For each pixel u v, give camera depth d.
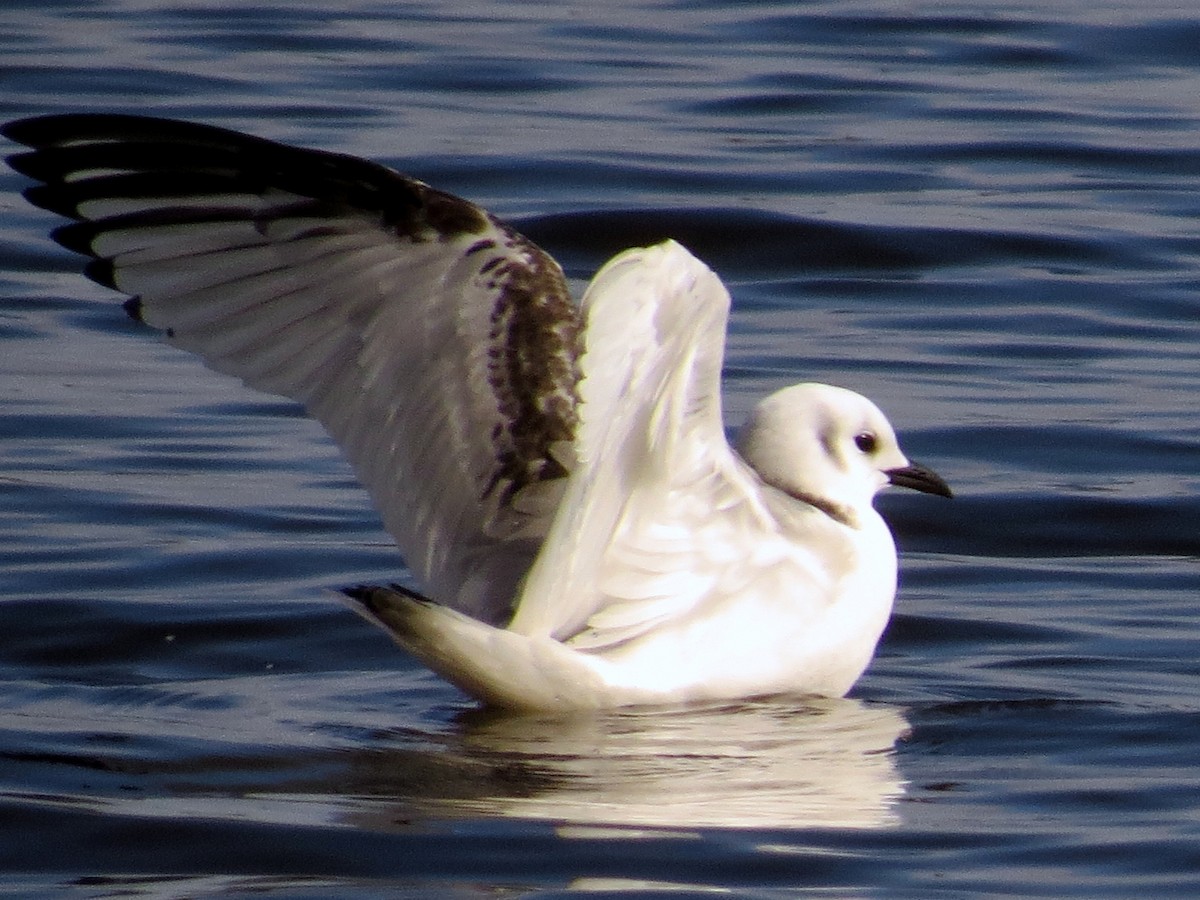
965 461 16.41
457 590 11.05
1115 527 15.25
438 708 11.48
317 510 15.13
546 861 9.30
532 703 10.81
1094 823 9.75
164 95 24.95
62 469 15.78
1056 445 16.66
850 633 11.38
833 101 25.95
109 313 19.59
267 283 10.55
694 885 9.02
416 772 10.30
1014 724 11.29
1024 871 9.17
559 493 10.79
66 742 10.84
